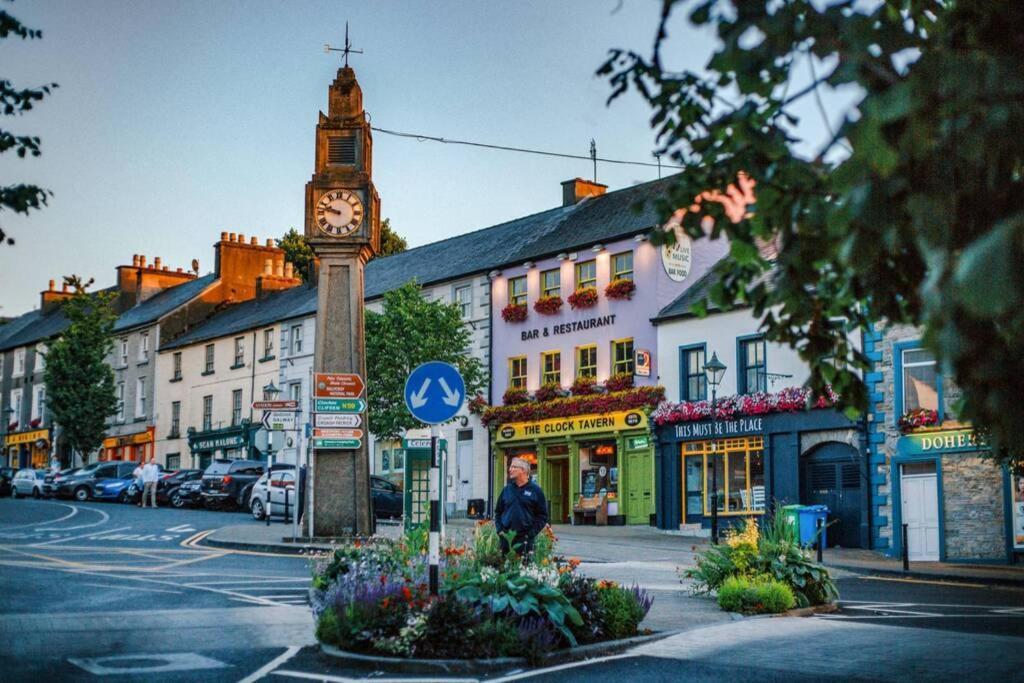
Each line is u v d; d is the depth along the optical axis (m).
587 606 11.30
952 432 25.94
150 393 59.56
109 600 13.90
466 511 38.84
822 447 29.03
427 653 10.16
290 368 49.00
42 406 68.69
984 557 25.25
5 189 9.92
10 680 8.98
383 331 37.62
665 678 9.45
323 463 23.44
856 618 13.70
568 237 39.03
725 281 5.93
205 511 37.94
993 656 10.50
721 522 31.09
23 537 25.64
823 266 5.76
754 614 13.90
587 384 36.16
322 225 23.30
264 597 14.62
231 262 61.22
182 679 9.24
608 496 34.97
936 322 3.42
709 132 5.36
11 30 9.93
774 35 4.34
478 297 41.16
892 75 4.15
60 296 76.25
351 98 23.72
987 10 4.31
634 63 5.84
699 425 31.88
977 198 3.95
